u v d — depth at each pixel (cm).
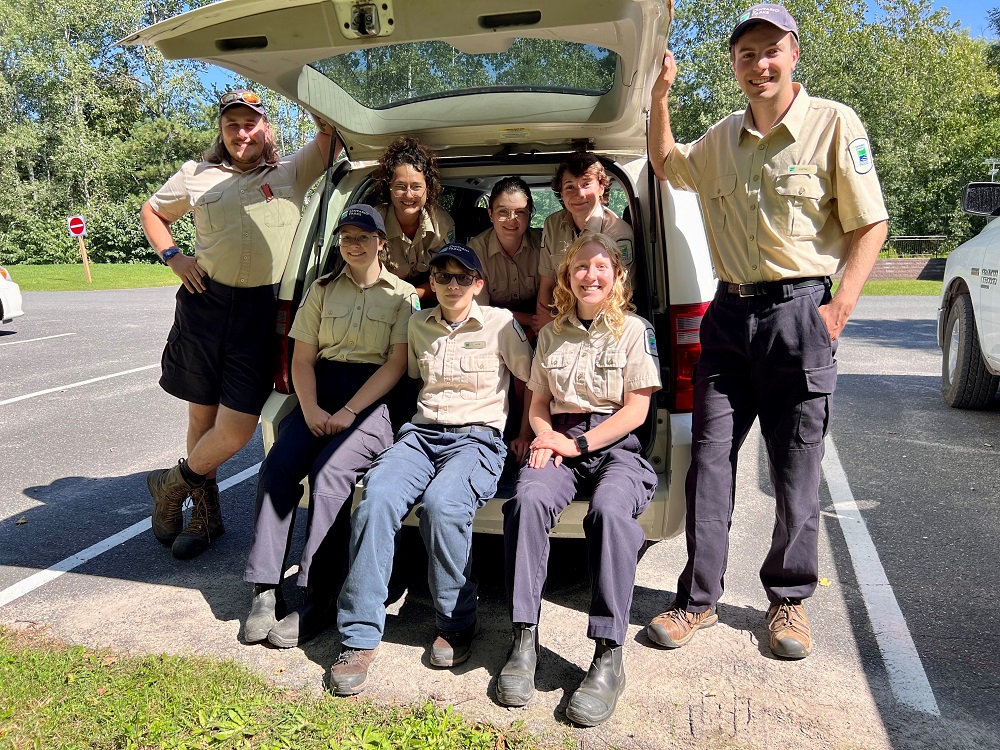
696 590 277
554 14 233
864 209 246
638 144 354
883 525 377
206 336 331
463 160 375
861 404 624
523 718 233
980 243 549
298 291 329
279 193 331
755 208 254
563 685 252
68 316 1397
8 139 3519
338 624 255
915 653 266
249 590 323
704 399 275
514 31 242
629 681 253
